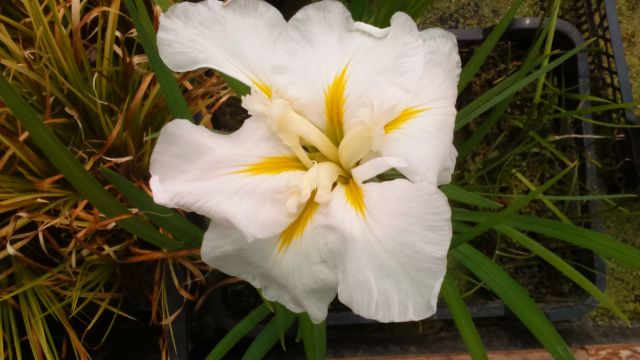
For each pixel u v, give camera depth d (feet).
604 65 1.45
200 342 1.29
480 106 0.99
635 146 1.32
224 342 0.92
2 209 1.01
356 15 1.08
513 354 1.25
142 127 1.14
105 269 1.11
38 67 1.07
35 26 1.05
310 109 0.78
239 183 0.71
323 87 0.77
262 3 0.77
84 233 0.98
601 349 1.26
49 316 1.23
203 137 0.72
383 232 0.66
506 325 1.31
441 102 0.72
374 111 0.73
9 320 1.18
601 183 1.41
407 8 1.00
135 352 1.27
